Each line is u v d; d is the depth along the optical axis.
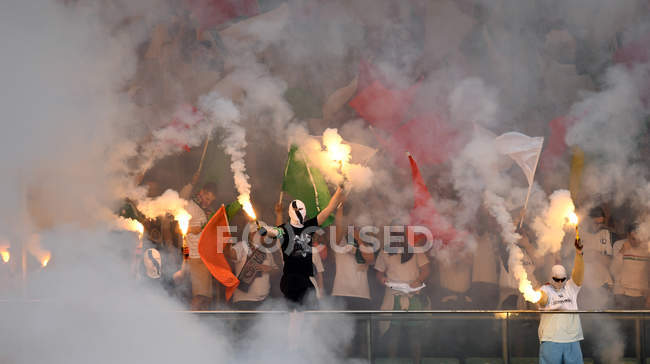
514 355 9.09
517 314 9.14
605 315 9.25
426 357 8.92
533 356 9.10
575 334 9.05
